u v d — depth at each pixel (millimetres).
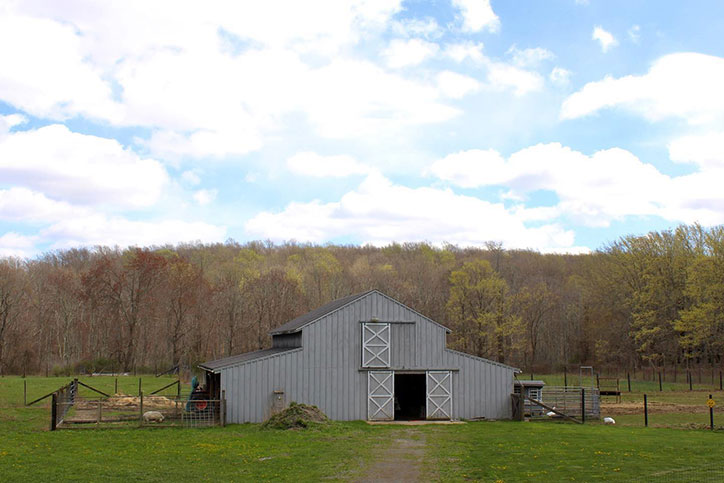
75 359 73688
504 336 69875
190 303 72438
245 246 131125
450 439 23672
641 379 59469
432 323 31984
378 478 16047
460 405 31734
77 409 32031
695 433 24859
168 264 79875
